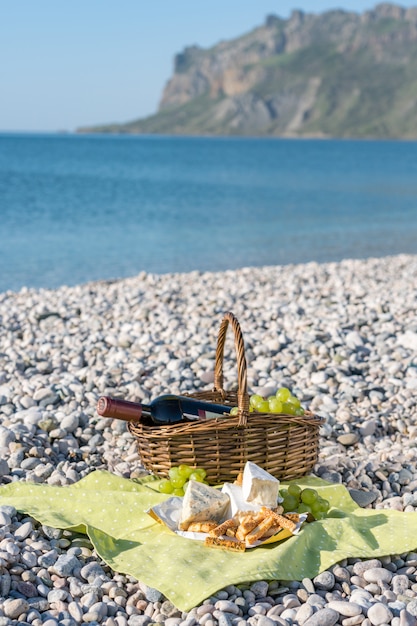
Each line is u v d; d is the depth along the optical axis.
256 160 38.88
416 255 7.75
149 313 4.11
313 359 3.35
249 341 3.55
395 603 1.98
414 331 3.70
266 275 5.99
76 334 3.74
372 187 19.34
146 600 2.01
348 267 6.58
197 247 8.84
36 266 7.37
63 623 1.92
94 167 28.06
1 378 3.20
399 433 2.80
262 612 1.97
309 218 12.07
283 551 2.07
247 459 2.32
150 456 2.36
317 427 2.40
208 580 2.00
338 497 2.33
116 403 2.34
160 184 19.36
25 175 21.83
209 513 2.17
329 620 1.94
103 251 8.41
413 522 2.22
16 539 2.15
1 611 1.95
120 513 2.24
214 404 2.44
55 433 2.67
